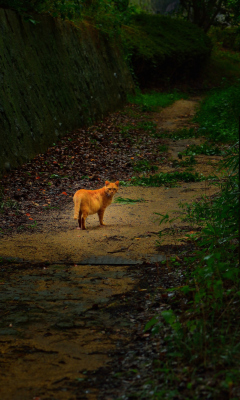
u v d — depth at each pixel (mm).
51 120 14320
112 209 8875
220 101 22406
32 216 8461
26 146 12258
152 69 29812
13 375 3389
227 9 38312
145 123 20094
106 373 3365
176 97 29156
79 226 7621
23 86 12789
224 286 4379
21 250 6461
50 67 15117
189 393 2895
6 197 9594
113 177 12070
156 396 2896
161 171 12828
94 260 6012
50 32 15836
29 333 4066
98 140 15914
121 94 23094
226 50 46125
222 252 4996
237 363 3123
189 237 6363
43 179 11250
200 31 37281
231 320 3773
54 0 16375
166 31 35000
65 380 3293
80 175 12000
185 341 3504
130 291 4977
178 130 19125
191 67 34938
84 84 17984
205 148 15297
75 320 4312
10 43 12625
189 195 9703
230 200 5258
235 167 4953
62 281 5340
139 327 4109
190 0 40594
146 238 6816
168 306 4402
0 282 5324
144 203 9250
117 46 24391
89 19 21672
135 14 35031
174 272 5367
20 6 14516
